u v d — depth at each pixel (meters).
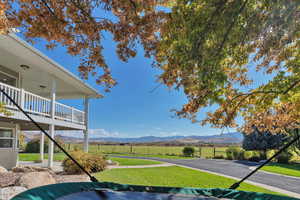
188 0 2.24
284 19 2.19
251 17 2.26
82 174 7.83
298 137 2.87
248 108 3.56
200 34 2.28
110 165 11.48
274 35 2.40
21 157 16.11
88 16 2.96
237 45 2.49
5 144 9.33
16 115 7.36
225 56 2.47
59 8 2.86
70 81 10.61
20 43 6.55
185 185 6.49
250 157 16.41
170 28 2.51
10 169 9.02
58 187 3.07
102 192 3.38
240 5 2.14
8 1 2.75
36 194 2.59
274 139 16.70
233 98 3.31
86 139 12.75
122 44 3.32
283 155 14.47
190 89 3.11
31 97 8.44
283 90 3.02
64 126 10.41
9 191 4.27
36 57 7.63
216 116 3.73
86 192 3.31
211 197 3.24
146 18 2.87
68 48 3.57
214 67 2.40
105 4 2.79
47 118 8.93
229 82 3.29
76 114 11.91
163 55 3.06
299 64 2.96
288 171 10.78
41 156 12.38
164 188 3.53
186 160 16.72
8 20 2.95
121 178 7.30
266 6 2.16
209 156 20.08
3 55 7.66
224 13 2.17
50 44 3.64
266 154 15.90
